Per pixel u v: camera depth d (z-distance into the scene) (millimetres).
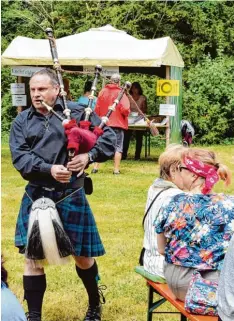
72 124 4504
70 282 6117
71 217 4711
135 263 6770
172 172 4566
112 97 12320
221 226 3994
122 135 12680
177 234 4059
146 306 5543
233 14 21781
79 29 21547
